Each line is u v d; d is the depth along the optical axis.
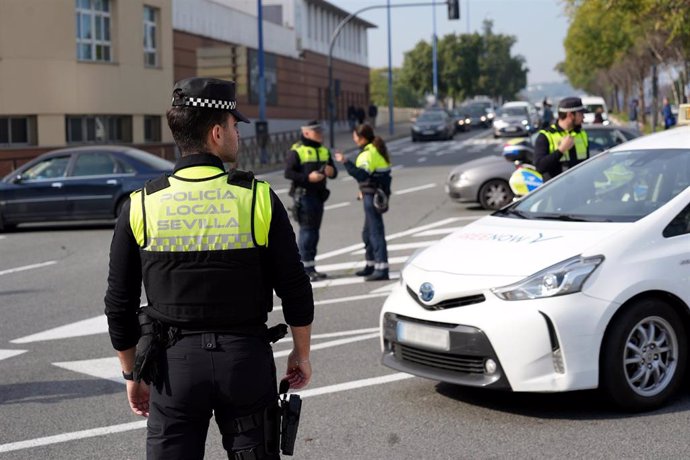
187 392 3.59
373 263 12.73
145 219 3.67
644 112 56.75
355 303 11.04
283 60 62.44
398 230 17.72
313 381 7.68
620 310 6.41
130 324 3.76
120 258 3.73
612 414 6.55
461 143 53.22
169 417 3.63
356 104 86.50
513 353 6.25
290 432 3.74
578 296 6.27
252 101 55.09
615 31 54.78
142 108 37.66
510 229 7.19
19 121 33.69
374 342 9.01
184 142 3.77
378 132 70.44
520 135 55.41
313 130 12.51
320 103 73.38
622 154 7.78
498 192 20.00
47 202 19.23
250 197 3.68
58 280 13.52
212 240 3.62
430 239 16.44
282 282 3.73
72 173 19.34
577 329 6.23
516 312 6.27
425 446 6.06
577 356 6.24
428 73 108.19
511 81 122.31
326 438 6.29
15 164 29.59
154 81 38.41
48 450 6.28
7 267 14.91
